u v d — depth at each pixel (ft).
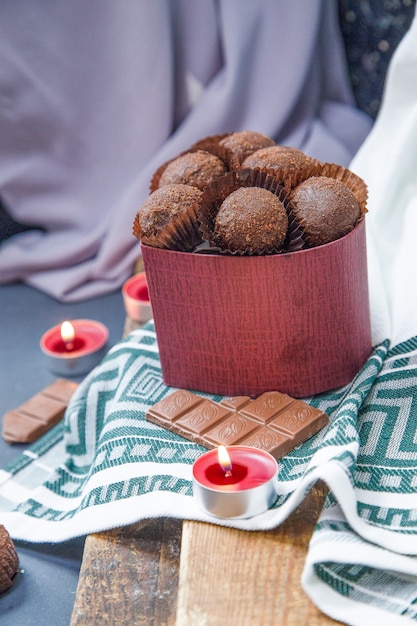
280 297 2.05
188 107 3.04
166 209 2.07
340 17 2.91
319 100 3.00
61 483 2.19
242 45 2.87
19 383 2.65
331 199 2.05
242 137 2.22
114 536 1.99
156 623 1.86
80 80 2.98
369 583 1.81
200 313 2.10
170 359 2.18
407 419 2.04
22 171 3.07
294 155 2.13
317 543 1.80
